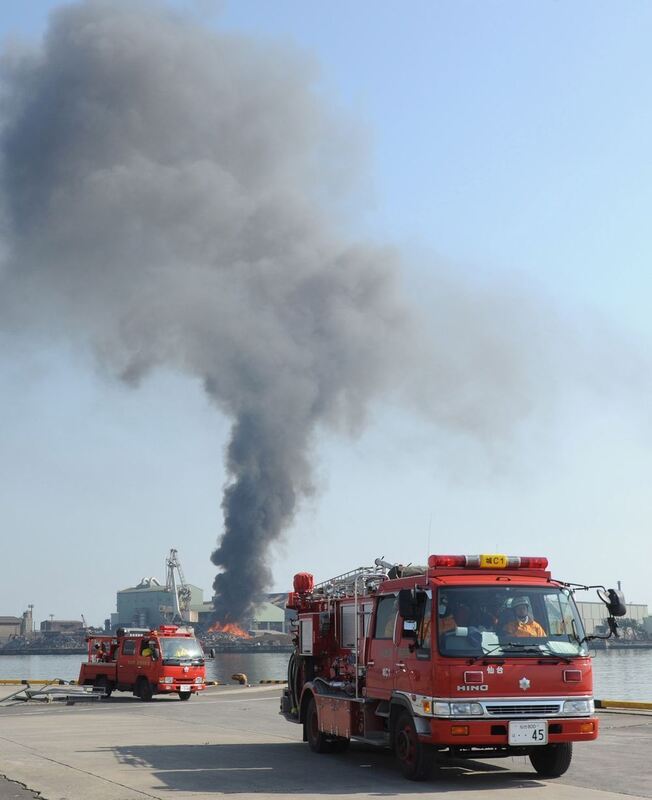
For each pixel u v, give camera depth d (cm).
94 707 3102
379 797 1163
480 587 1292
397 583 1408
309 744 1705
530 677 1246
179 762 1541
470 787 1252
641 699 4625
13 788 1253
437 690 1237
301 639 1794
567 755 1323
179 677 3472
